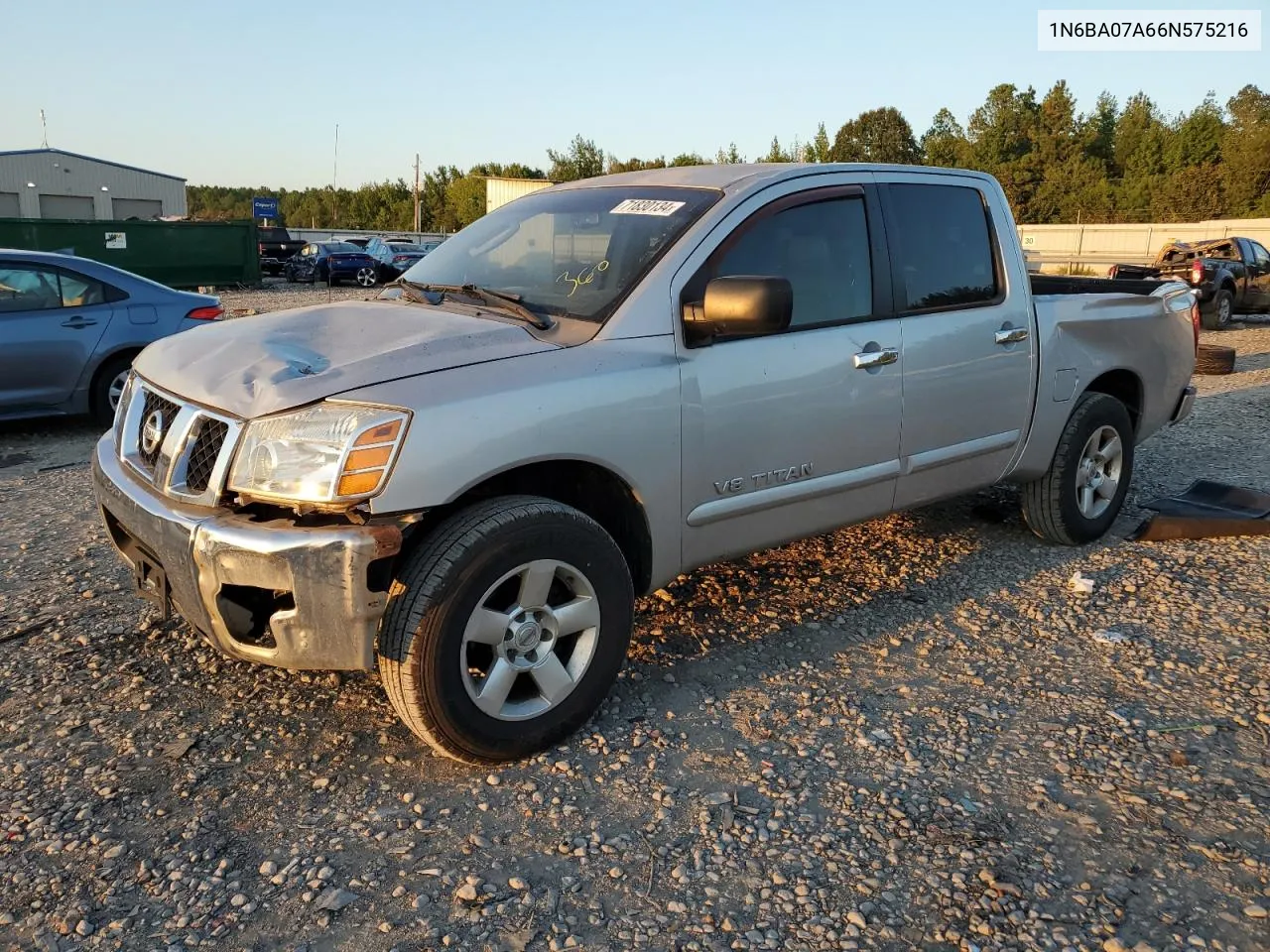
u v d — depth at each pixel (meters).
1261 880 2.45
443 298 3.54
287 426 2.63
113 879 2.42
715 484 3.34
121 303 7.84
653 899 2.38
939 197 4.16
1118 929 2.28
